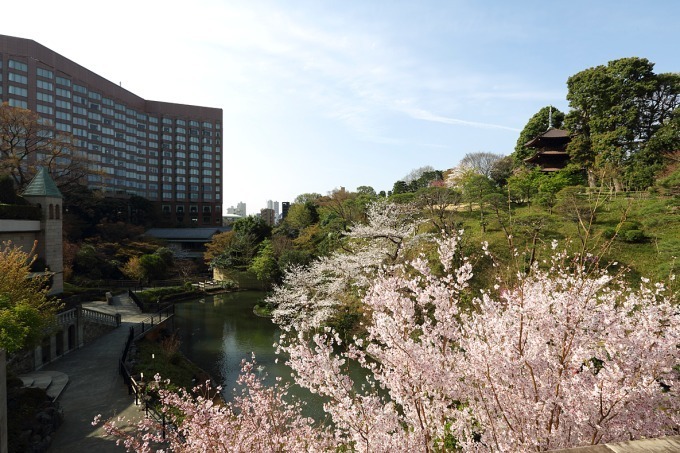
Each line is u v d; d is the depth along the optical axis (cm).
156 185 9000
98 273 4266
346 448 748
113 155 7944
